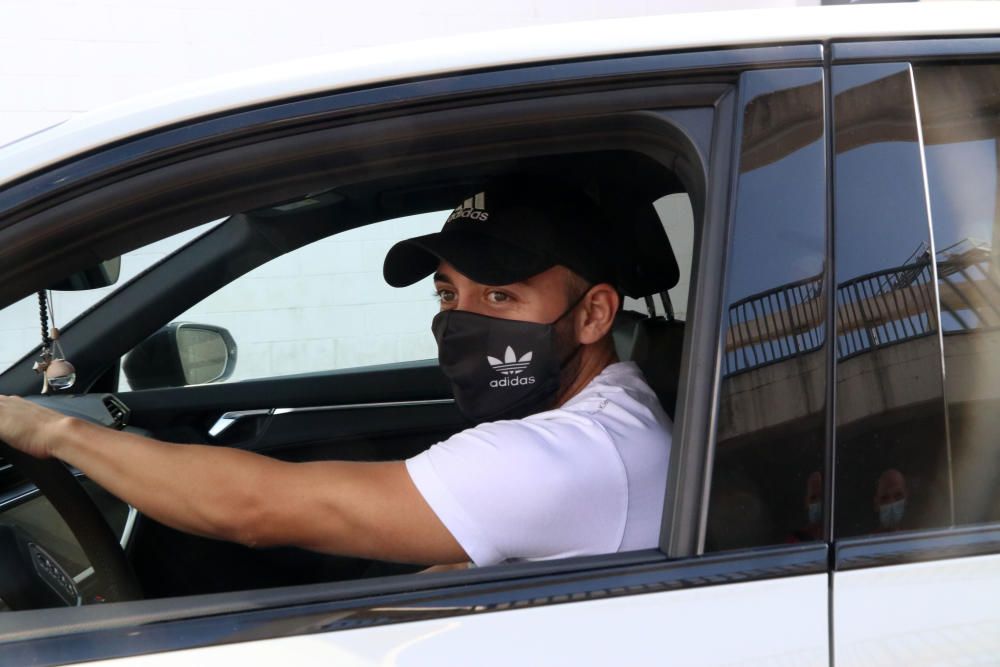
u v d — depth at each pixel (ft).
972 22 6.07
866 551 5.52
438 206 10.43
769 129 5.71
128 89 25.22
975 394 5.80
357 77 5.62
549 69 5.69
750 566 5.43
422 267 8.63
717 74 5.78
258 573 9.77
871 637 5.41
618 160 7.77
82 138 5.47
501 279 7.37
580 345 7.84
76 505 7.43
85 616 5.28
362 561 10.02
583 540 6.66
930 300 5.79
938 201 5.89
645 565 5.44
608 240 7.80
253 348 13.29
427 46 5.76
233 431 12.32
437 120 5.63
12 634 5.18
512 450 6.61
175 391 12.23
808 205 5.67
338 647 5.13
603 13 26.45
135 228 5.51
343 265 13.23
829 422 5.55
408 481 6.58
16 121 24.85
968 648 5.49
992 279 5.95
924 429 5.69
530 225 7.44
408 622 5.22
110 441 6.82
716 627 5.30
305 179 5.64
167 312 11.49
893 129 5.85
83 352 11.23
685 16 6.00
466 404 7.85
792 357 5.55
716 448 5.46
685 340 5.72
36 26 24.56
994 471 5.79
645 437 7.05
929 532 5.62
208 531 6.73
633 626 5.26
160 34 25.12
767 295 5.58
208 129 5.50
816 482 5.52
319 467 6.64
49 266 5.44
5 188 5.35
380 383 13.05
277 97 5.58
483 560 6.57
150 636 5.15
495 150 5.74
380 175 5.76
